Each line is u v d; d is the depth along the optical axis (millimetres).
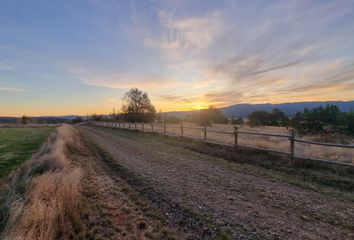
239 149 9383
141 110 56188
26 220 2879
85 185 5562
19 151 11867
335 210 4047
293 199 4605
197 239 3148
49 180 4320
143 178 6238
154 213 4004
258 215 3859
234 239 3115
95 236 3189
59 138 13070
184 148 11938
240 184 5652
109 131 29547
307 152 8117
